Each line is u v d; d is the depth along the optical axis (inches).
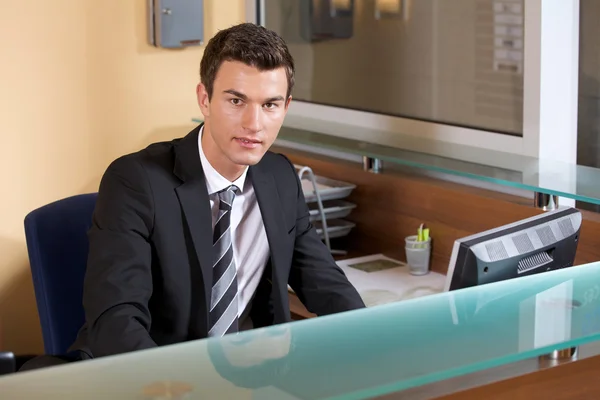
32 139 142.3
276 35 85.5
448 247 122.6
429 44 135.5
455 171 115.9
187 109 156.9
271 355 55.6
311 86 158.4
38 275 104.6
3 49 137.9
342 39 150.4
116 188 89.1
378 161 134.8
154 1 149.2
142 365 53.4
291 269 100.4
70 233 106.0
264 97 83.6
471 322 62.4
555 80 119.8
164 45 150.4
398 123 141.9
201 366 53.5
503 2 123.1
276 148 155.6
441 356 56.0
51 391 49.3
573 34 119.5
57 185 145.7
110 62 148.0
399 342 58.3
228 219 93.5
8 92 139.3
